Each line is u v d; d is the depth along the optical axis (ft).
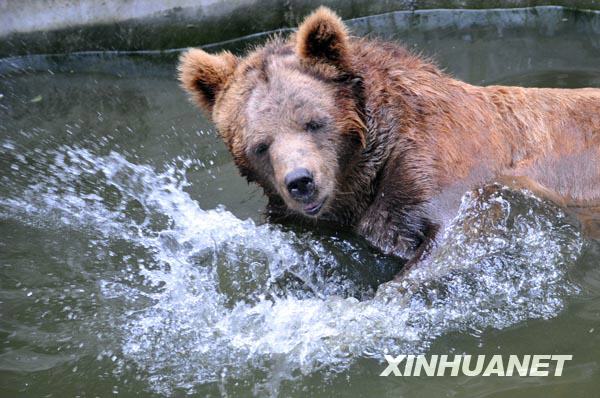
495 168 35.29
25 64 60.95
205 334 31.07
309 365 28.91
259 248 36.50
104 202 40.68
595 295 31.45
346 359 29.14
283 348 30.01
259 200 40.40
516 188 35.47
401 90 34.37
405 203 34.01
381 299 31.71
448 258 33.01
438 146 33.86
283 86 31.91
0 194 41.52
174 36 61.77
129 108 52.03
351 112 32.91
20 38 61.00
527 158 36.35
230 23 62.08
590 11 58.90
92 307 32.73
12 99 54.80
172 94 54.13
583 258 33.71
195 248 36.86
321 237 36.73
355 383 27.76
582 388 26.40
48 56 61.77
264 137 31.71
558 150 36.65
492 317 30.76
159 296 33.50
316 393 27.37
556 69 50.52
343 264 35.27
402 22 63.00
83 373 28.91
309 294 33.81
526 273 33.01
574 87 47.09
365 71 34.09
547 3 60.59
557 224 35.45
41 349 30.27
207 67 34.73
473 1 61.87
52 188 42.09
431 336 30.04
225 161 44.39
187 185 42.11
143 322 31.78
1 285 34.30
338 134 32.40
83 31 61.41
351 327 30.76
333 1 63.00
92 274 35.01
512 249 34.27
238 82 33.78
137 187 42.01
